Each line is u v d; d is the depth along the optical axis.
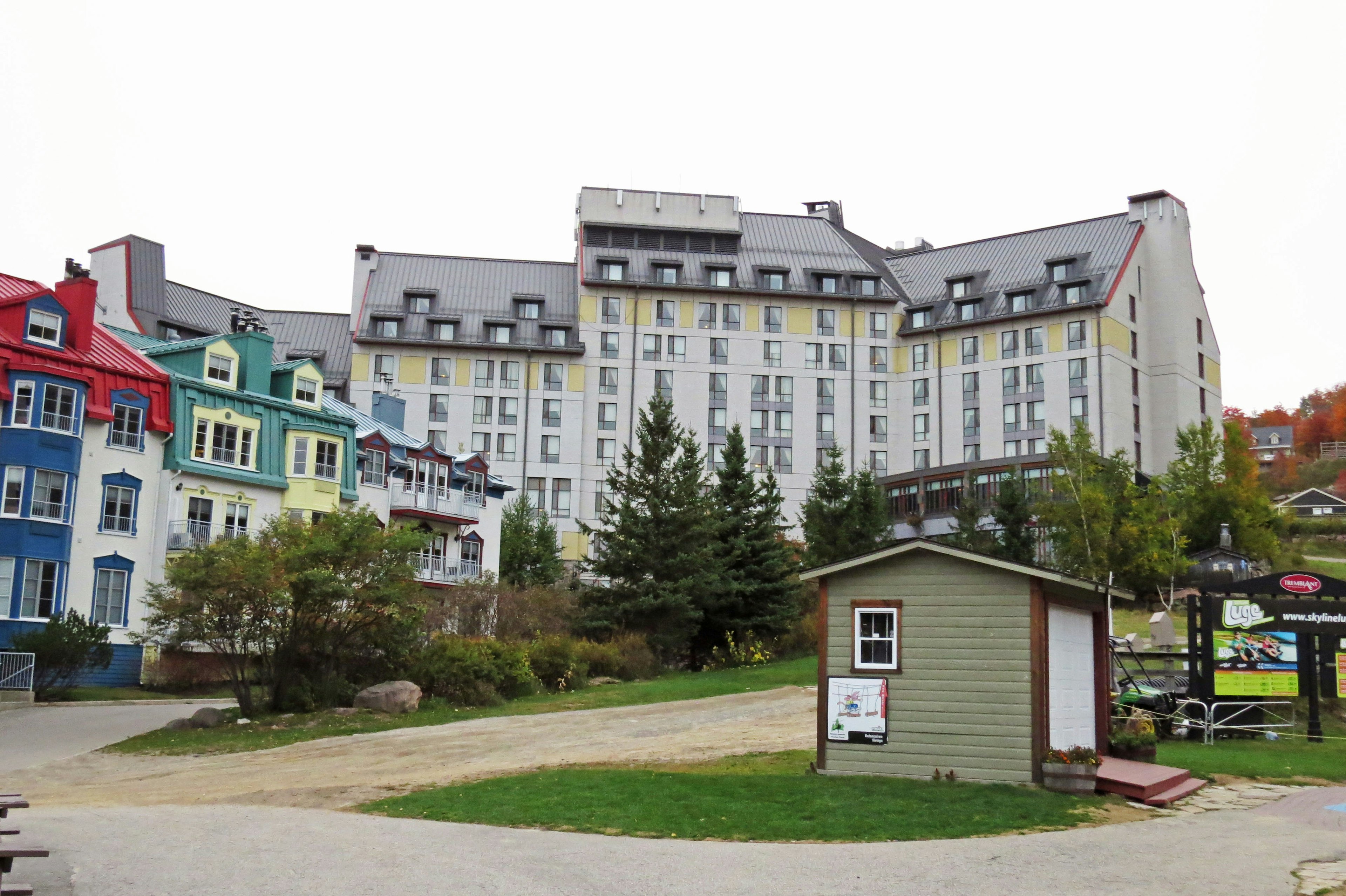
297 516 48.72
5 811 12.14
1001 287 94.25
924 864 13.85
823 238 100.75
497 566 60.84
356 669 35.41
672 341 94.31
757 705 33.72
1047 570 19.31
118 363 44.34
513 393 91.88
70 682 39.38
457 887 12.24
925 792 18.36
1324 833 16.09
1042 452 89.00
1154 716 27.92
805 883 12.77
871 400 95.62
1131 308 91.69
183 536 44.44
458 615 42.69
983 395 92.44
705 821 16.52
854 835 15.69
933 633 20.16
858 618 20.78
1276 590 28.50
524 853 14.27
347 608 33.91
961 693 19.78
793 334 95.56
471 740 28.05
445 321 92.06
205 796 20.84
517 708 34.66
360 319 91.81
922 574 20.39
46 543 40.47
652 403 51.66
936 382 94.69
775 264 97.12
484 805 17.88
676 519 48.91
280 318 95.44
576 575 66.69
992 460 78.94
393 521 43.84
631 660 45.00
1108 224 95.62
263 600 32.09
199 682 43.25
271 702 33.25
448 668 35.59
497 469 90.62
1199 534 55.53
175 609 31.58
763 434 93.81
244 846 14.43
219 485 46.53
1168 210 94.56
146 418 44.56
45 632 38.38
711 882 12.74
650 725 30.11
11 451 40.16
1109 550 43.34
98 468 42.69
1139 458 90.12
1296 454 139.50
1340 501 106.06
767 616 50.53
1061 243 96.00
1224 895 12.24
